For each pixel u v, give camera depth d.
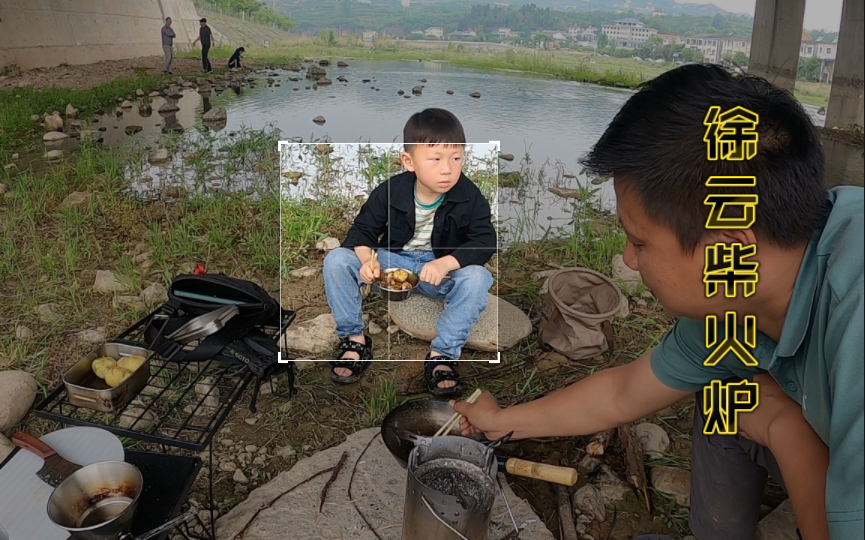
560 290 3.44
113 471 1.78
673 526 2.25
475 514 1.73
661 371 1.84
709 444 1.91
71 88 13.33
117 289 3.88
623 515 2.30
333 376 3.09
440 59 26.31
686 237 1.21
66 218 4.98
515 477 2.47
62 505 1.69
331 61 23.97
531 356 3.34
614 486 2.41
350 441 2.52
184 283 2.69
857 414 1.03
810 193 1.16
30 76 15.37
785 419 1.57
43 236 4.77
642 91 1.25
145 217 5.20
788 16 14.21
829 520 1.08
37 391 2.89
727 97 1.15
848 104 10.38
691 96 1.16
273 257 4.47
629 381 1.91
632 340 3.47
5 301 3.75
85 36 19.91
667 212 1.20
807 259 1.24
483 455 1.94
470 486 1.85
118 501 1.75
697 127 1.15
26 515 1.72
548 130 10.07
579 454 2.60
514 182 6.74
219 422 2.14
